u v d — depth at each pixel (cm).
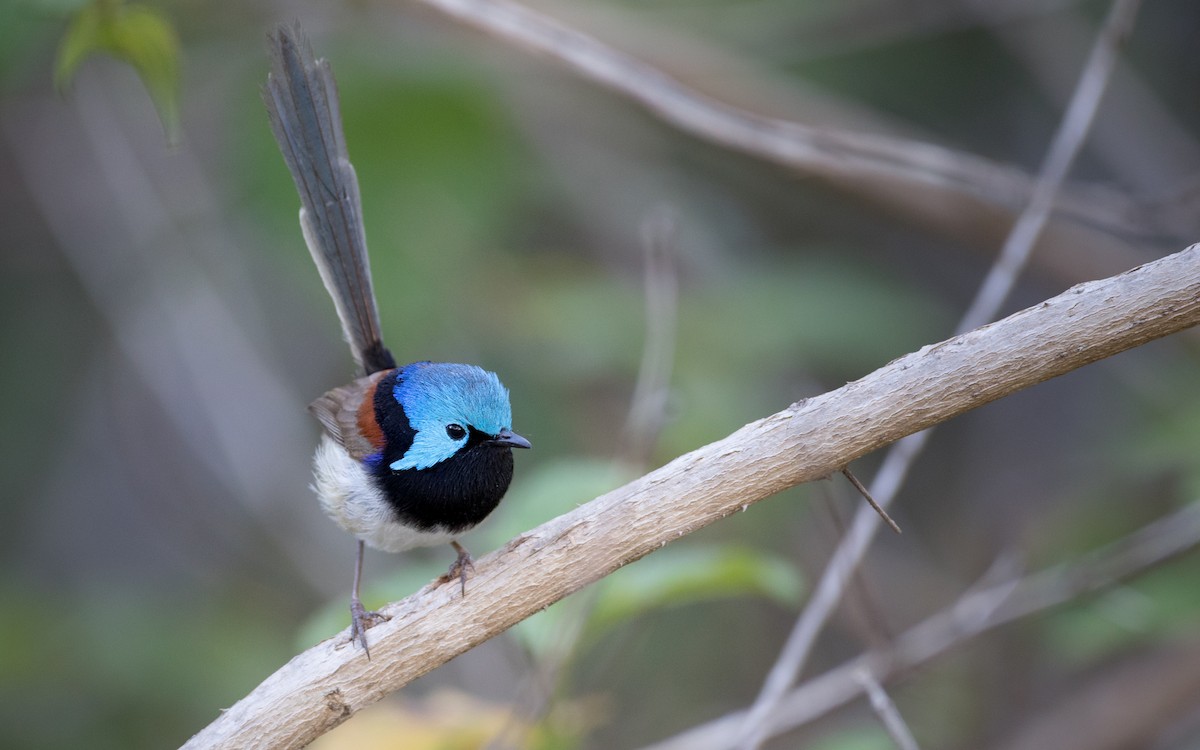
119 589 1505
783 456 564
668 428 1168
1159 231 1073
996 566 1054
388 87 1247
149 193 1496
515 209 1413
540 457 1339
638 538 579
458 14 1059
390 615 599
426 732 820
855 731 956
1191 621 1065
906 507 1553
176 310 1517
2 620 1375
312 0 1257
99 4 818
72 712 1324
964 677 1272
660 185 1568
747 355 1295
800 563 1420
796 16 1435
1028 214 912
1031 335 535
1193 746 1204
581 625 763
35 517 1553
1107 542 1216
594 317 1311
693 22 1436
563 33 1066
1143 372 1378
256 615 1448
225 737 585
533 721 761
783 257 1542
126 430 1625
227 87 1366
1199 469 1078
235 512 1622
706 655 1391
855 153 1067
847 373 1455
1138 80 1466
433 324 1248
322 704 588
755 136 1060
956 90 1546
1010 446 1540
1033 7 1395
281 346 1628
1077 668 1258
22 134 1544
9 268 1580
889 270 1602
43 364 1573
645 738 1318
